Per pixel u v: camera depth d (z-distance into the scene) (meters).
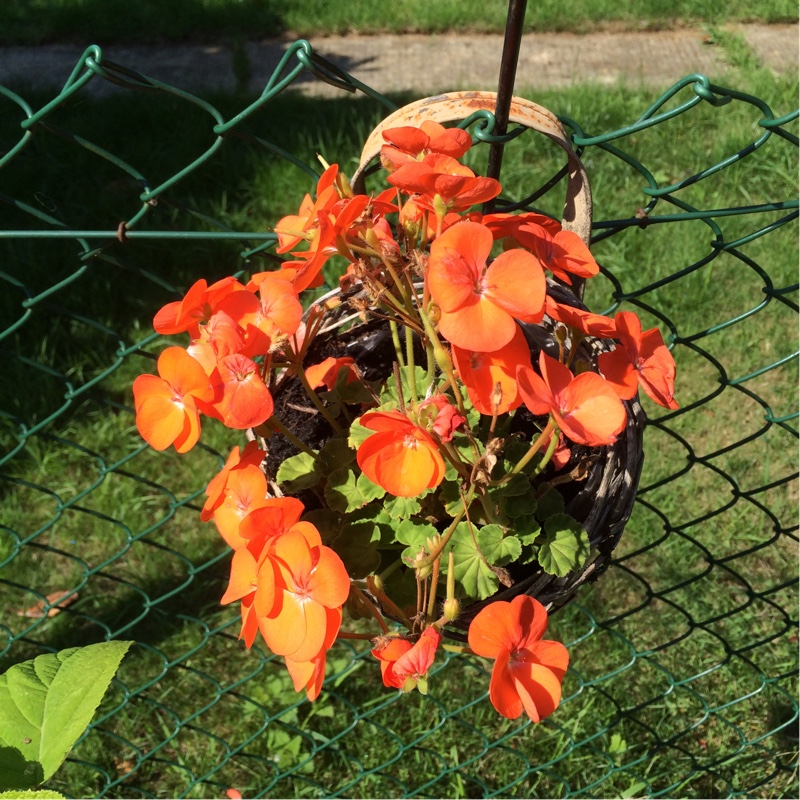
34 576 1.00
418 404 0.46
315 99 1.66
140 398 0.44
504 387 0.42
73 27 2.12
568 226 0.49
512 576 0.51
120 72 0.47
